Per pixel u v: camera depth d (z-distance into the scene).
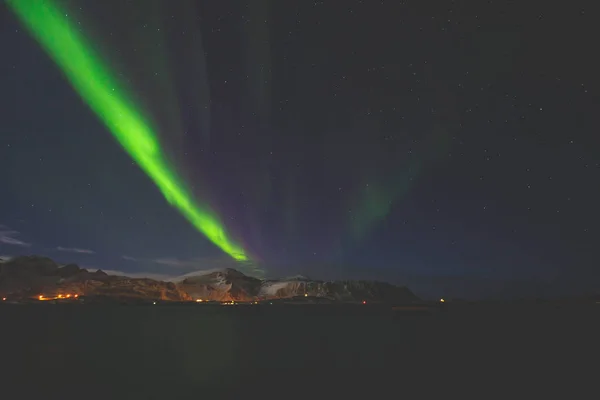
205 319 60.22
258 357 21.11
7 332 34.53
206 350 24.00
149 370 17.34
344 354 22.36
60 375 16.25
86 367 18.02
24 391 13.65
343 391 13.73
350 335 34.50
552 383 15.11
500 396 13.21
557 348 25.14
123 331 37.06
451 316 72.62
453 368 18.12
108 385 14.50
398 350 24.12
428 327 44.50
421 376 16.23
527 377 16.16
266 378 15.66
